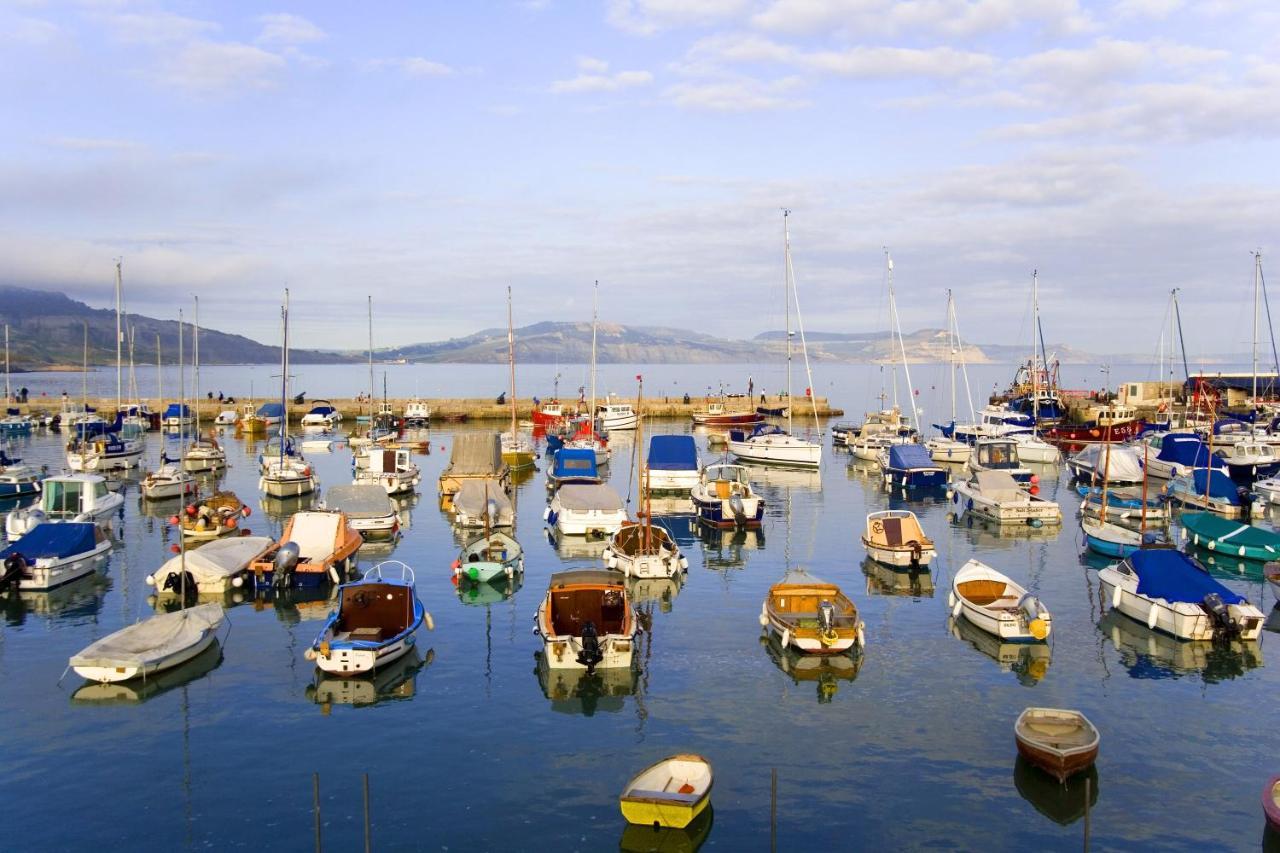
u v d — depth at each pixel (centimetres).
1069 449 9400
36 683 2847
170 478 6178
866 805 2128
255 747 2411
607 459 8169
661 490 6669
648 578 4000
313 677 2894
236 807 2119
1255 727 2550
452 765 2316
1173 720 2589
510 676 2903
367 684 2833
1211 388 11306
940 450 8325
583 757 2358
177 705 2677
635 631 3141
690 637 3275
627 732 2500
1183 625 3225
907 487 6725
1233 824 2061
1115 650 3156
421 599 3769
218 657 3070
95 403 12731
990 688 2808
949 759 2345
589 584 3212
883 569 4309
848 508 6019
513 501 6047
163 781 2234
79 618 3519
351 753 2380
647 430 11569
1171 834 2019
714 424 11500
